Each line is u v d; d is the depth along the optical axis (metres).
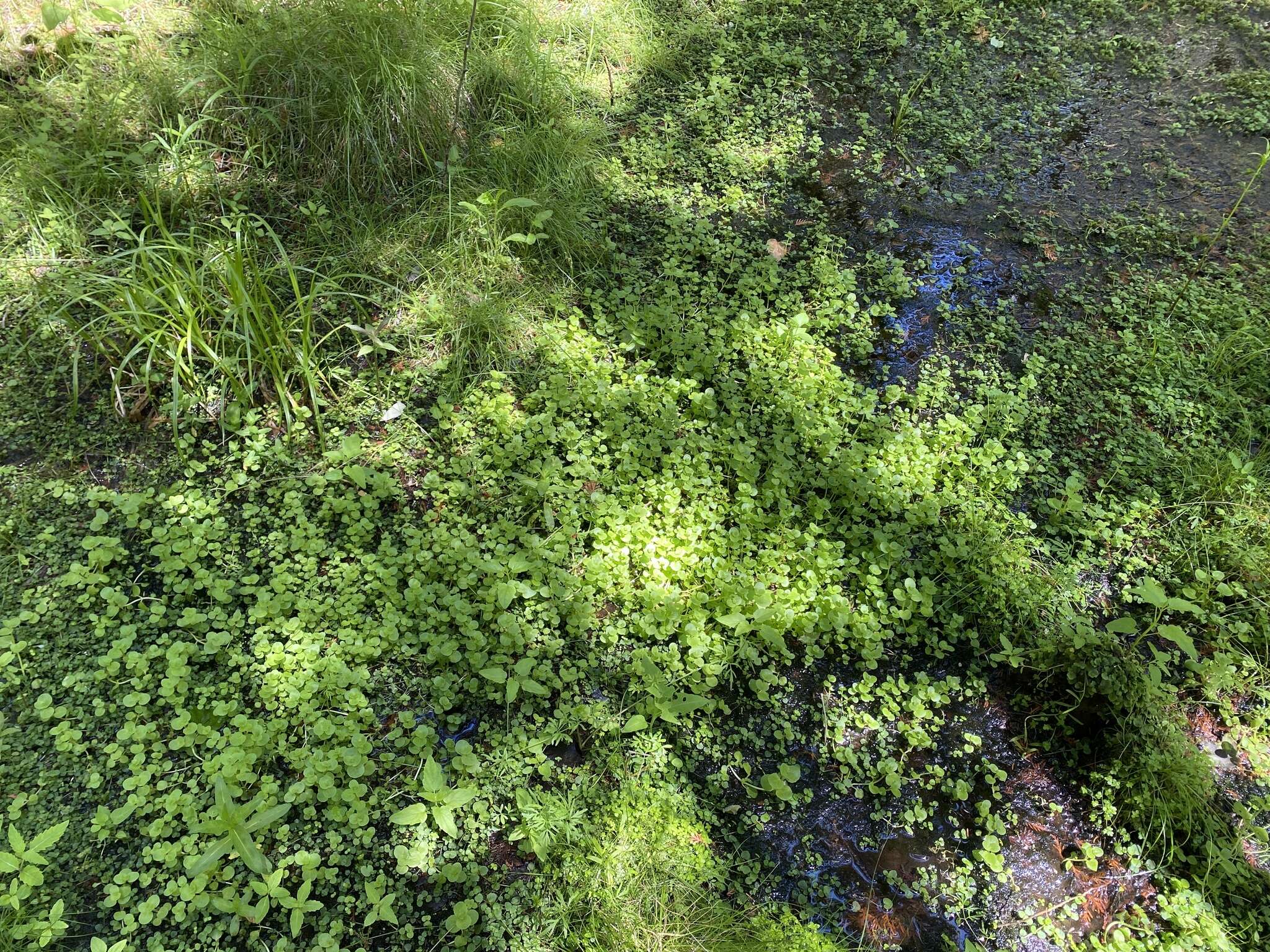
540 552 0.94
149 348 1.00
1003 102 1.58
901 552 0.99
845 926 0.79
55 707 0.79
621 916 0.75
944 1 1.72
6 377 0.99
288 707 0.82
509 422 1.04
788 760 0.88
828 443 1.07
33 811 0.75
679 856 0.79
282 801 0.77
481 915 0.75
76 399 0.97
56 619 0.85
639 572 0.95
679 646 0.91
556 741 0.85
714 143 1.44
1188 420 1.16
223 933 0.71
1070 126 1.54
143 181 1.11
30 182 1.07
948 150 1.49
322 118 1.17
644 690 0.88
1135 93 1.61
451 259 1.14
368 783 0.80
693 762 0.86
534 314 1.14
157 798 0.75
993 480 1.08
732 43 1.58
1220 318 1.26
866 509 1.04
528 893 0.76
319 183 1.18
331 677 0.83
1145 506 1.07
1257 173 1.32
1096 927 0.82
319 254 1.13
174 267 0.98
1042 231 1.38
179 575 0.89
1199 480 1.10
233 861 0.74
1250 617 1.00
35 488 0.92
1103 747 0.90
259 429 0.99
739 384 1.13
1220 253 1.36
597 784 0.82
